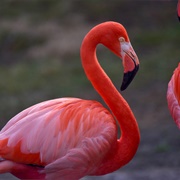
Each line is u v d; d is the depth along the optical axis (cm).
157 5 2050
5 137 510
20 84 1513
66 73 1577
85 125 512
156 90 1377
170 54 1620
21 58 1777
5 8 2147
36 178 516
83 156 505
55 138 504
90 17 2012
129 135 538
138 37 1788
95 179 809
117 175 826
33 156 504
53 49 1795
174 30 1825
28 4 2170
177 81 615
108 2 2103
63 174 509
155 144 1022
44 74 1582
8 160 508
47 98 1391
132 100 1337
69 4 2123
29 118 515
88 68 544
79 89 1438
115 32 537
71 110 518
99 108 531
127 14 2002
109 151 527
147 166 905
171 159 930
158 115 1224
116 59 1655
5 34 1941
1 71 1652
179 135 1054
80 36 1862
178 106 616
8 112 1316
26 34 1920
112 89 544
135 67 536
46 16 2055
